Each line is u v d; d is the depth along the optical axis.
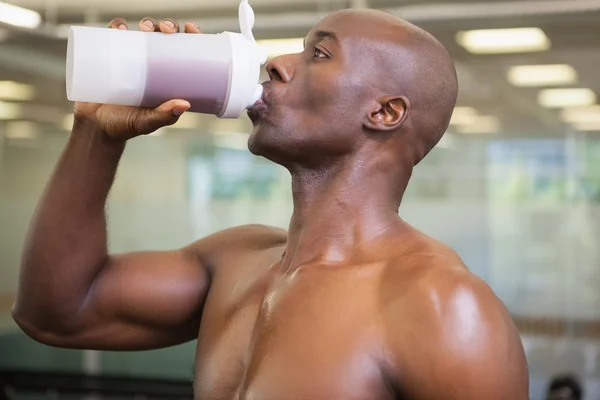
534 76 4.70
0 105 5.55
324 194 1.21
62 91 5.36
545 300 4.88
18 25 4.18
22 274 1.35
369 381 1.03
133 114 1.20
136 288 1.37
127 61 1.10
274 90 1.20
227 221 5.30
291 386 1.05
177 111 1.12
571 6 3.75
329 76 1.18
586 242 4.83
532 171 4.92
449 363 0.99
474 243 5.00
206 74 1.13
